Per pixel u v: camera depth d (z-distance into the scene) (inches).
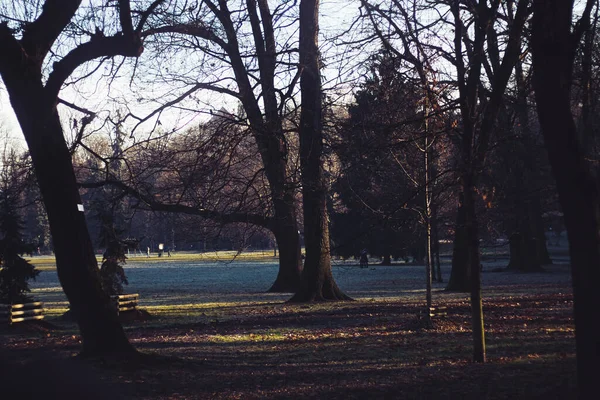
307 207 1125.7
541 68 300.7
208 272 2338.8
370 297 1234.0
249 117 516.4
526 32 430.3
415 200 714.2
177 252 4724.4
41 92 492.4
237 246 987.9
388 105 475.2
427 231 748.0
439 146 633.6
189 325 833.5
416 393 390.6
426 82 462.9
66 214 502.3
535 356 519.5
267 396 395.2
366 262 2226.9
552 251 3100.4
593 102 469.1
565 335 638.5
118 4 504.4
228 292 1423.5
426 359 532.7
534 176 1255.5
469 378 430.9
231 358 565.6
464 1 468.1
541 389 380.2
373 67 486.3
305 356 572.1
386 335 698.2
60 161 502.3
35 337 749.9
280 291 1321.4
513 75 633.0
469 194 489.7
